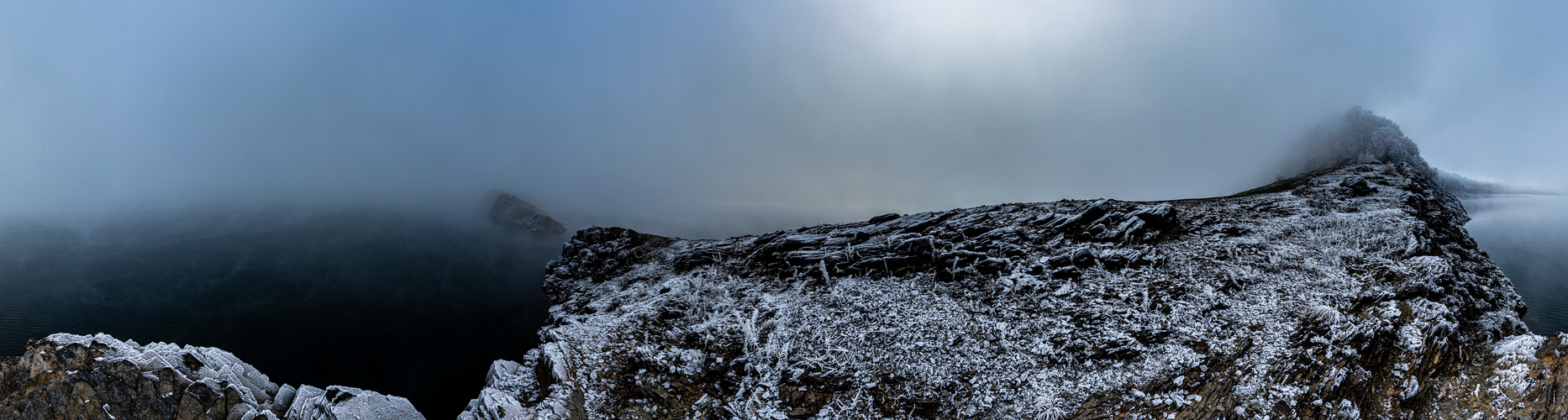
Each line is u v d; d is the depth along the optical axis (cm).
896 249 2400
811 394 1481
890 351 1655
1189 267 1947
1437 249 1986
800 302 2081
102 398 1307
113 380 1327
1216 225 2359
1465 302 1592
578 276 3434
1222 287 1772
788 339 1784
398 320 3359
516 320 3338
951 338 1694
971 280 2094
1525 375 1198
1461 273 1802
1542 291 2450
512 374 1792
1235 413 1207
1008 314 1800
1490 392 1216
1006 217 2708
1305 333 1444
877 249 2420
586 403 1458
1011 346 1611
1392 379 1294
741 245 3120
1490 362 1318
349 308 3600
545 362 1666
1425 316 1446
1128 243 2209
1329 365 1300
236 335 3130
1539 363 1200
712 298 2328
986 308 1859
